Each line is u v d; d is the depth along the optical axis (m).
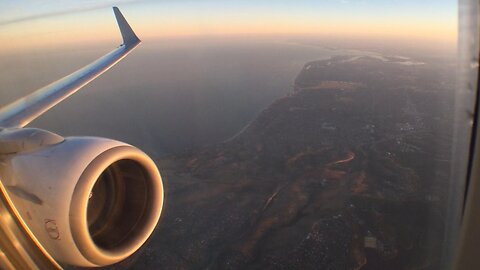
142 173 4.12
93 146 3.66
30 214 3.61
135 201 4.13
